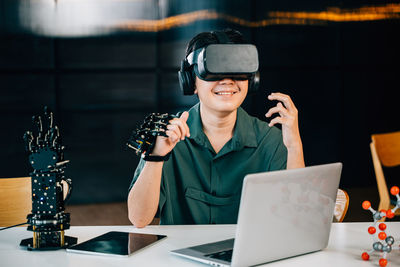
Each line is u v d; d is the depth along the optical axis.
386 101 4.97
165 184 1.57
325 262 1.13
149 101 4.54
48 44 4.37
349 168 4.94
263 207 1.03
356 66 4.85
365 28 4.82
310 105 4.76
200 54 1.37
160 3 4.43
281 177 1.04
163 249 1.23
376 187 4.94
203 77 1.38
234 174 1.62
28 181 1.81
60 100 4.44
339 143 4.88
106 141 4.54
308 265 1.11
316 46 4.71
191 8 4.37
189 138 1.61
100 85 4.48
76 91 4.45
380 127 4.98
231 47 1.33
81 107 4.48
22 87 4.37
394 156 2.81
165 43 4.47
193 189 1.61
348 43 4.79
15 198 1.79
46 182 1.22
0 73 4.34
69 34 4.38
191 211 1.61
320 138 4.83
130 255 1.17
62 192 1.26
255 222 1.03
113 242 1.26
